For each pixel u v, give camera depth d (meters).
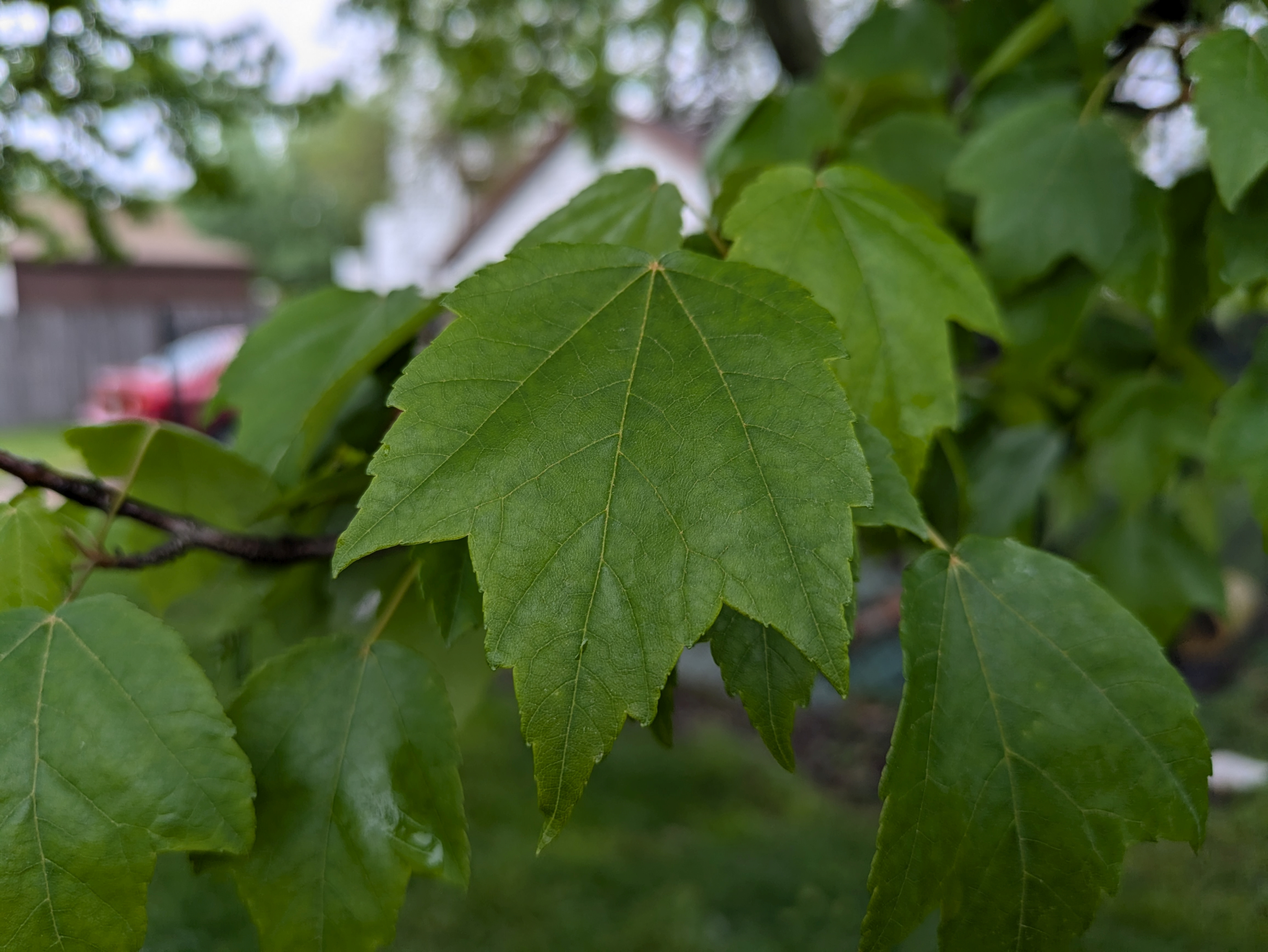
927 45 0.41
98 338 4.37
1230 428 0.24
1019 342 0.33
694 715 1.46
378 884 0.20
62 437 0.25
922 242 0.22
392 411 0.28
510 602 0.16
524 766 1.17
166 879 0.52
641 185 0.25
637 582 0.16
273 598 0.28
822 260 0.22
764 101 0.38
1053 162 0.31
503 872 0.87
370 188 9.88
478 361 0.17
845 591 0.16
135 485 0.27
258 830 0.20
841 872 0.83
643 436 0.17
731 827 0.99
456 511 0.16
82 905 0.18
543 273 0.19
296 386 0.29
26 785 0.18
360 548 0.16
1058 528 0.51
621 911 0.80
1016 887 0.18
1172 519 0.40
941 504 0.33
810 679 0.18
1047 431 0.47
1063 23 0.33
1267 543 0.23
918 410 0.21
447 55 1.12
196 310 4.49
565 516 0.16
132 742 0.18
